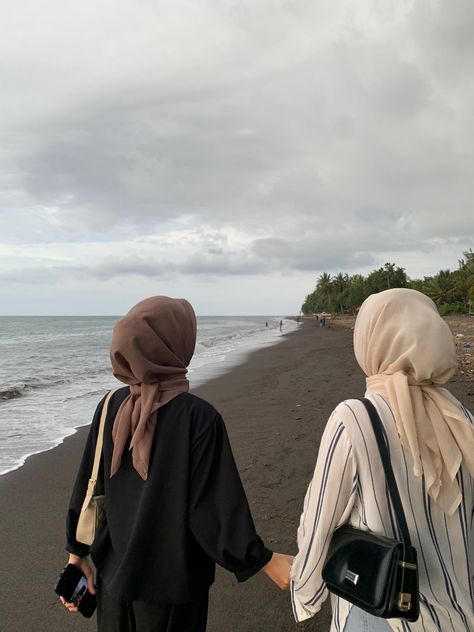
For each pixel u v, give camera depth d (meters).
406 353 1.36
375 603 1.20
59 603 3.02
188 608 1.55
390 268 100.50
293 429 7.41
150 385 1.59
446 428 1.34
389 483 1.31
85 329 88.19
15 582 3.28
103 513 1.64
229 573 3.27
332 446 1.38
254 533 1.52
